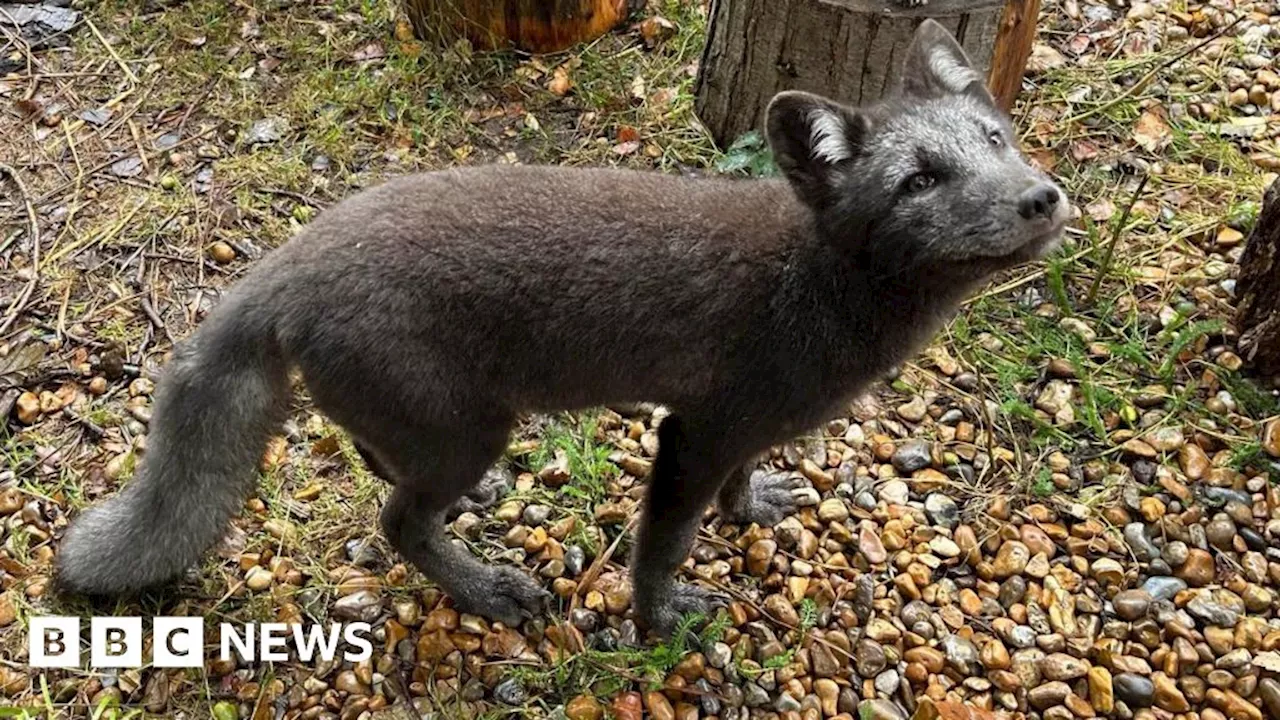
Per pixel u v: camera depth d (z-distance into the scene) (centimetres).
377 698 82
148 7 137
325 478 95
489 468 80
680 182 77
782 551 90
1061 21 133
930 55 76
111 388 100
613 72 128
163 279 109
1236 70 126
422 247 70
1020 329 104
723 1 114
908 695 81
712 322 73
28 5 137
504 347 73
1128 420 96
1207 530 89
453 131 123
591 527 92
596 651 84
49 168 119
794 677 82
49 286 108
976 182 68
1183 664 81
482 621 86
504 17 128
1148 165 117
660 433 80
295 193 117
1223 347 101
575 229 72
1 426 97
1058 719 79
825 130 70
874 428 98
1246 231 110
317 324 71
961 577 88
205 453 76
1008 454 95
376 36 133
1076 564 88
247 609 87
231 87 127
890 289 73
